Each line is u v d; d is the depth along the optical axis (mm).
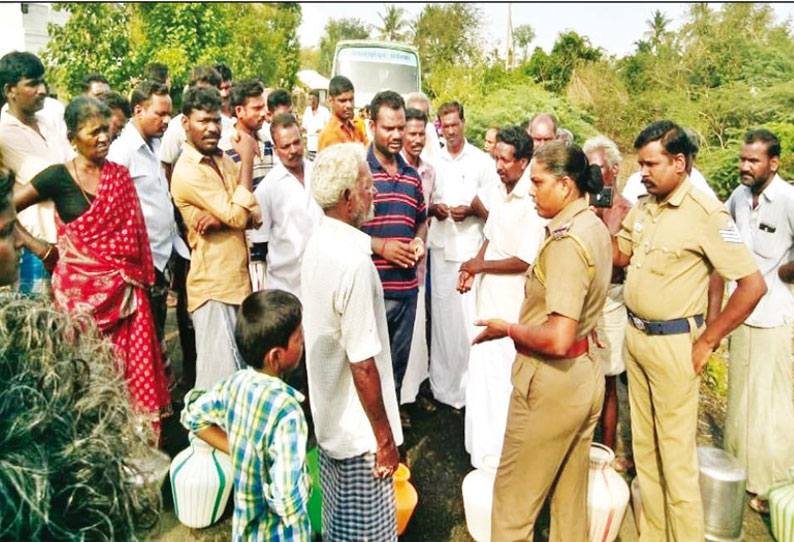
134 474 895
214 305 3262
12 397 759
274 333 2098
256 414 2037
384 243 3400
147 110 3842
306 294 2305
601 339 3531
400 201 3498
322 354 2287
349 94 4867
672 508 2738
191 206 3197
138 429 936
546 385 2445
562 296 2316
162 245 3951
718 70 18125
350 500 2357
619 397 4621
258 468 2061
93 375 896
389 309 3529
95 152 2938
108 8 9398
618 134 18844
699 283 2676
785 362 3340
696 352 2654
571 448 2629
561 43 21453
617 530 2918
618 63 20781
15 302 885
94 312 2973
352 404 2326
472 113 14242
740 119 14344
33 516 704
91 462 786
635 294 2766
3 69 3512
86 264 2965
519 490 2578
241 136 3699
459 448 3879
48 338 852
